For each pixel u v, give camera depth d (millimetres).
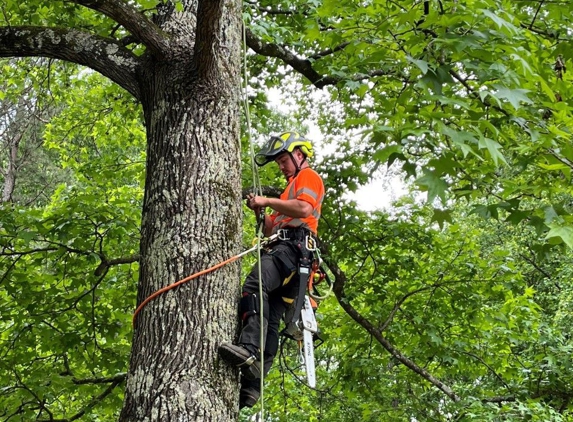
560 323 12898
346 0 4531
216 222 3322
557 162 3701
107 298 7156
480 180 4055
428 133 3014
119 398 6922
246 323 3301
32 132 18250
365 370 8273
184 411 2936
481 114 3369
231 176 3471
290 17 7188
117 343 7266
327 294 3812
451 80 3334
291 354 10938
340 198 7551
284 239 3629
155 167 3457
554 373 8273
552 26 4730
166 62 3682
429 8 3717
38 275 6809
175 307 3127
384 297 7969
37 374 6438
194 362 3039
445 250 7992
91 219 6406
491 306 8242
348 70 6109
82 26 7109
